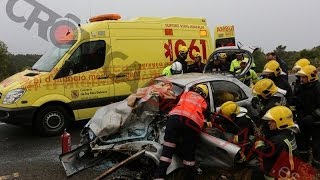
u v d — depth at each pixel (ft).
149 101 19.02
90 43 28.30
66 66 27.45
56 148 24.88
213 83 22.66
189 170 16.21
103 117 19.86
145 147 17.19
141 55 30.50
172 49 32.24
